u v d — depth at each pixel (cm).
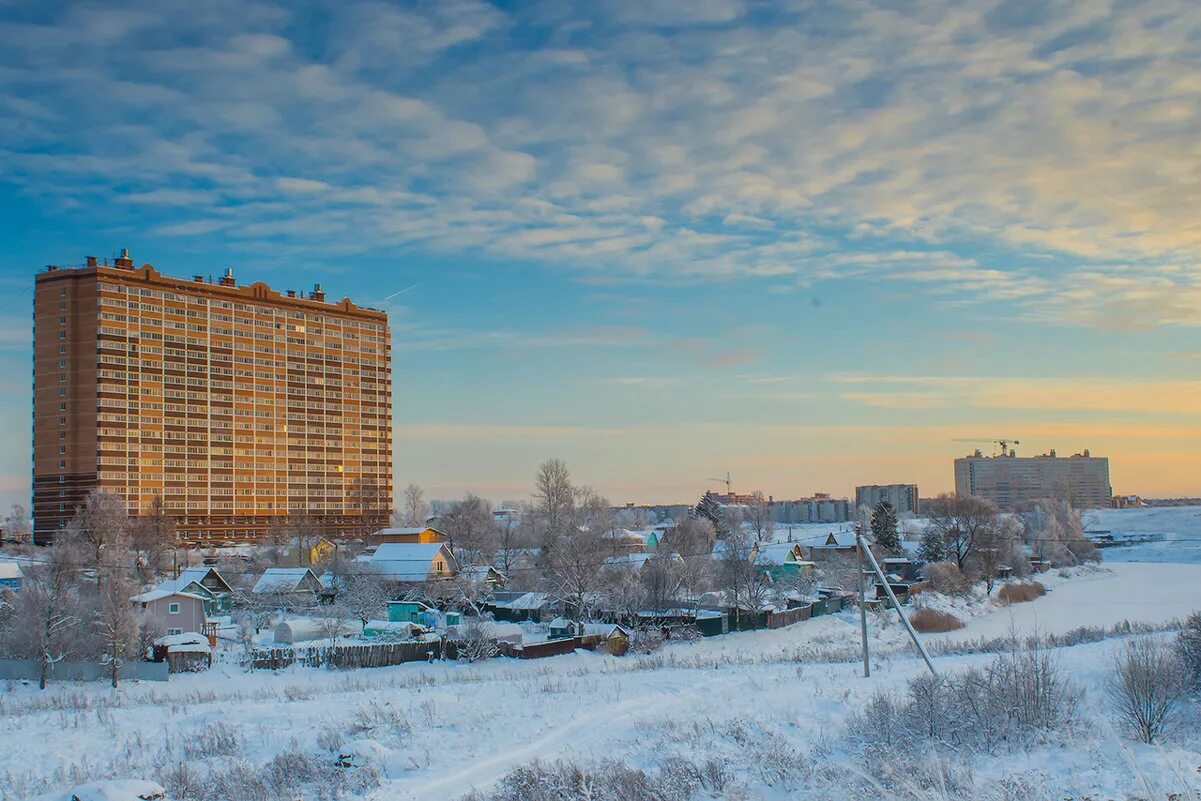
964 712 2334
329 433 18438
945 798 1564
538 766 2069
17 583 8312
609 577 8181
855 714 2594
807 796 1822
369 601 8325
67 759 2392
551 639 6769
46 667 5284
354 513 18700
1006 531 11969
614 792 1908
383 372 19525
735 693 3155
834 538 13825
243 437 16975
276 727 2706
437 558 9725
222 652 6456
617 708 2927
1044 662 2497
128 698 4459
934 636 7144
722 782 1991
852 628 7656
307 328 18200
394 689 3662
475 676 4747
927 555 12006
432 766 2256
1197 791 1595
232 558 12638
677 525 13700
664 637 7131
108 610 5450
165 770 2238
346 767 2217
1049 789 1702
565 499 13875
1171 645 3150
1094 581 12306
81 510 13088
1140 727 2147
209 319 16625
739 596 7650
